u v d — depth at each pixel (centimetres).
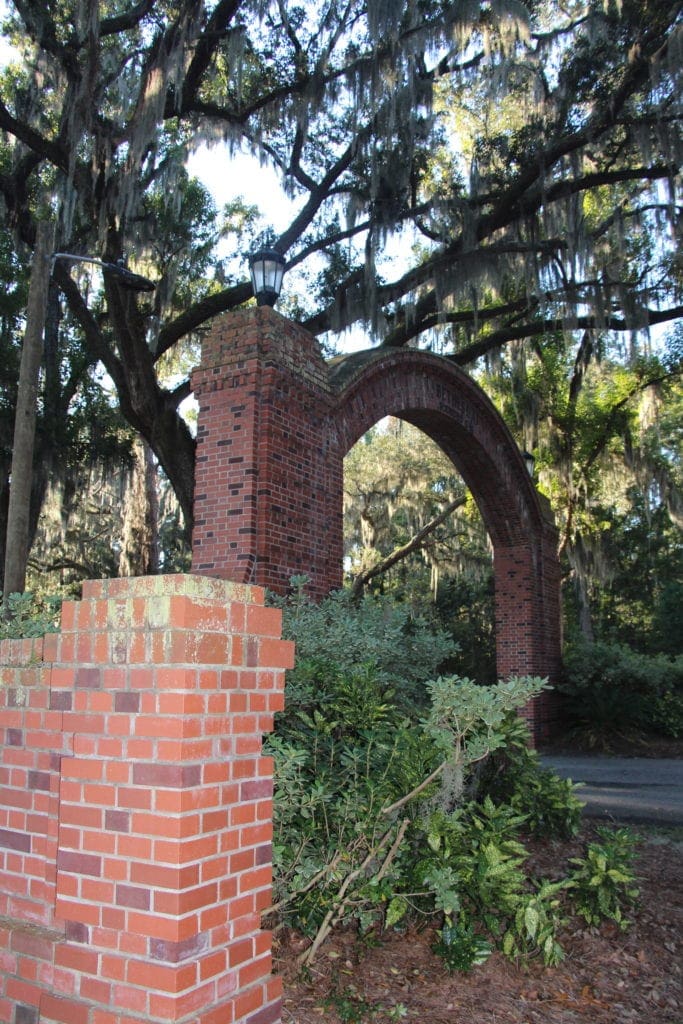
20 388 847
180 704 223
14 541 809
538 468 2177
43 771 262
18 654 287
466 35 1140
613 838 502
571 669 1697
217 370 876
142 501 2078
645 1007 379
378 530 2673
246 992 235
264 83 1436
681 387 2188
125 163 1230
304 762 402
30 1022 236
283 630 554
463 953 391
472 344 1752
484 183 1490
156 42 1257
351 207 1435
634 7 1306
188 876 219
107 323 1788
